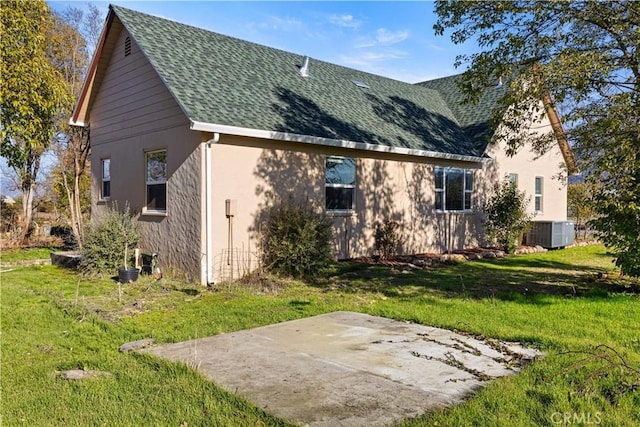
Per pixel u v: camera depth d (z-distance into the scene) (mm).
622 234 7703
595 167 7438
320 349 4898
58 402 3625
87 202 19422
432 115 15758
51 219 19453
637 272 7684
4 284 9141
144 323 6105
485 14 7938
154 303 7297
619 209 7133
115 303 7320
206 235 8992
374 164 12250
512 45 7836
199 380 3990
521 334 5309
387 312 6547
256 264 9734
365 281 9266
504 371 4195
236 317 6387
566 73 6918
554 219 18656
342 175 11547
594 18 7277
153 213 10383
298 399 3600
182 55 10469
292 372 4211
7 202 19781
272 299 7578
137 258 10172
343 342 5148
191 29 11945
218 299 7598
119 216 10664
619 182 7207
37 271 11031
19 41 11859
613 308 6543
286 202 10219
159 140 10164
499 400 3479
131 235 10383
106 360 4621
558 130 8445
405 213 13086
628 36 7105
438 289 8391
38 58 12117
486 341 5113
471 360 4512
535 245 15867
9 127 11859
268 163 9906
